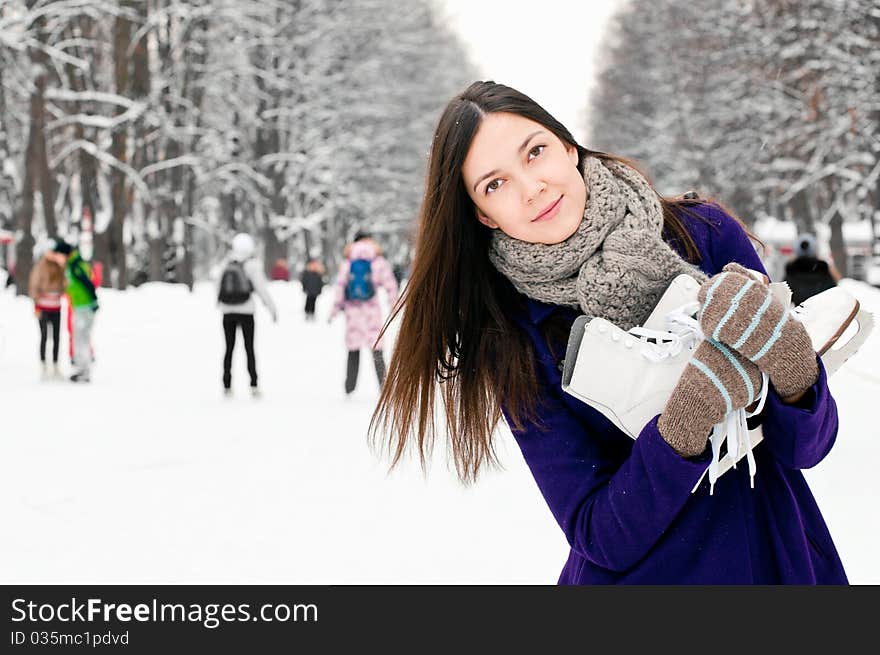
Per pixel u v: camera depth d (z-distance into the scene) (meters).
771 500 2.77
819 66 44.88
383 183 75.19
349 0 63.09
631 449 2.77
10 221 65.00
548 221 2.66
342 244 80.81
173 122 50.75
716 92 57.16
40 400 15.70
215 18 51.25
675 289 2.64
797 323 2.41
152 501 8.91
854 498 8.09
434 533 7.69
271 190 60.31
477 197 2.73
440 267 2.90
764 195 57.69
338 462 10.60
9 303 33.19
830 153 48.00
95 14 40.34
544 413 2.80
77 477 9.95
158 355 23.94
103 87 49.72
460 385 3.01
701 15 58.75
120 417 13.98
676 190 68.00
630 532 2.56
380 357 16.39
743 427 2.46
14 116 51.44
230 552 7.25
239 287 16.09
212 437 12.32
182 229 54.03
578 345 2.60
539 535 7.58
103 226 51.72
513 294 2.92
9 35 35.50
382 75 71.44
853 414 11.78
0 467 10.45
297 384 18.30
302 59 60.78
